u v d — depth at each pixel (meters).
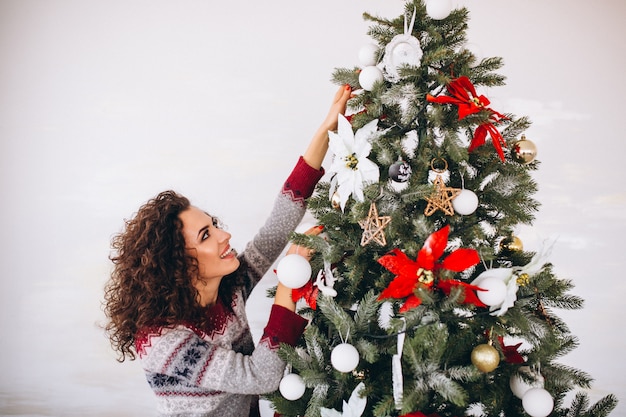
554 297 1.06
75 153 1.85
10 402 1.85
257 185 1.91
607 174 2.02
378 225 0.98
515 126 1.13
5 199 1.83
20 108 1.83
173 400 1.15
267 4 1.88
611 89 2.01
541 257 1.00
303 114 1.91
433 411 1.04
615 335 2.02
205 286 1.20
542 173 2.01
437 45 1.04
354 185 1.02
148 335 1.12
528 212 1.14
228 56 1.88
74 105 1.84
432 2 1.00
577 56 2.00
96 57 1.85
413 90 1.00
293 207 1.30
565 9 1.99
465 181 1.05
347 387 1.08
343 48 1.91
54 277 1.85
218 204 1.90
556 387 1.09
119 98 1.86
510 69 1.99
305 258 1.09
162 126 1.87
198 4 1.87
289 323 1.11
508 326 1.04
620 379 2.01
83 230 1.85
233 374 1.08
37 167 1.84
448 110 1.02
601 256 2.02
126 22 1.85
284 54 1.89
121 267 1.18
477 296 0.95
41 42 1.83
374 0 1.91
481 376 1.02
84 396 1.86
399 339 0.97
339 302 1.13
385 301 1.05
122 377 1.86
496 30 1.99
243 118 1.89
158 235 1.14
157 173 1.88
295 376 1.07
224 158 1.89
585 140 2.01
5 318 1.84
